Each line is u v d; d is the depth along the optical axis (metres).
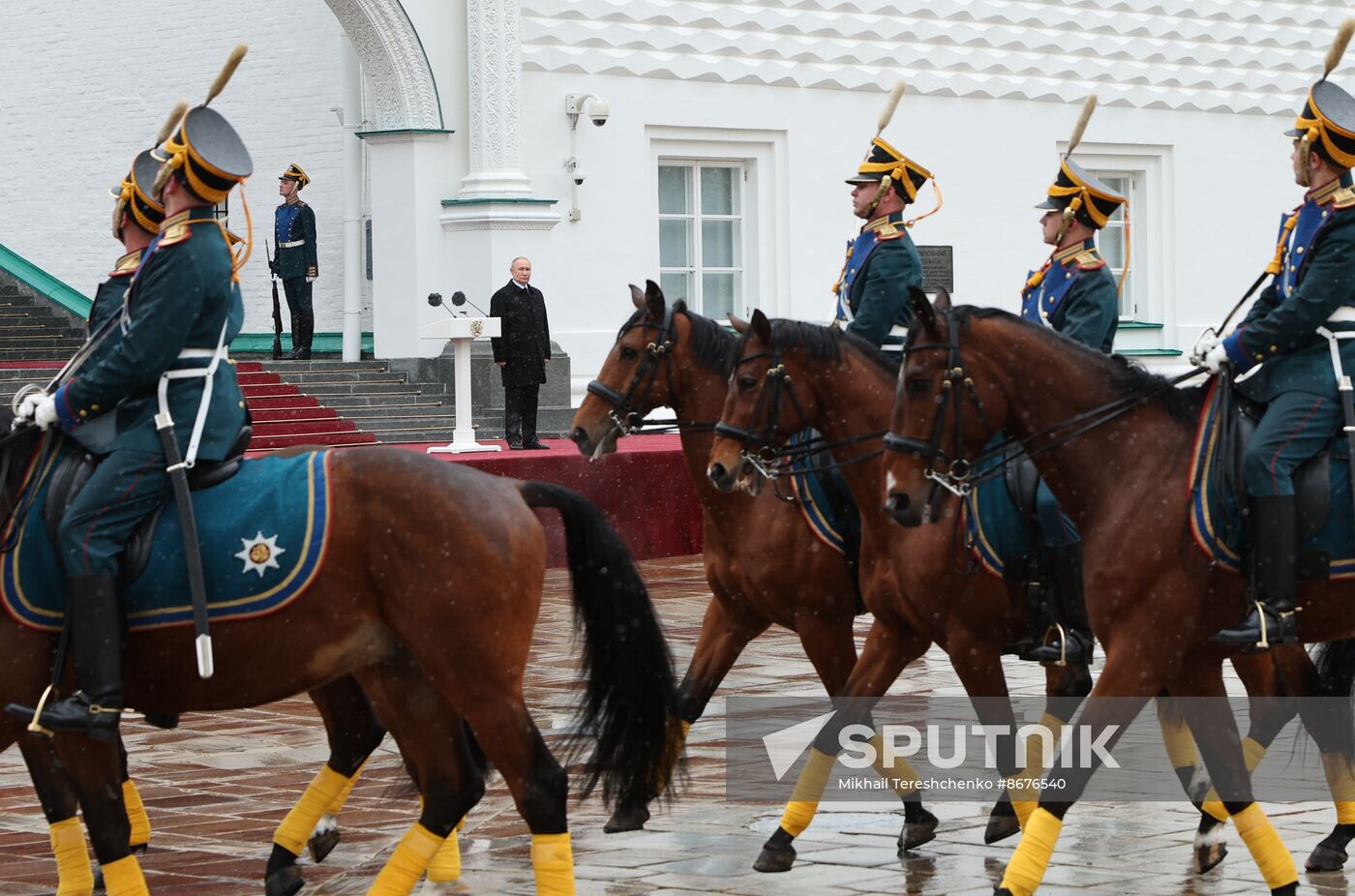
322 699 9.27
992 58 31.23
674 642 17.31
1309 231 8.96
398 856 8.51
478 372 26.94
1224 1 33.69
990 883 9.09
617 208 28.05
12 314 32.31
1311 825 10.20
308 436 25.25
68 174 36.38
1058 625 9.72
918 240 30.66
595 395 11.32
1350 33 9.04
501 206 26.69
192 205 8.34
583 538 8.56
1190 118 33.69
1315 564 8.84
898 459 8.87
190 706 8.38
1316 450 8.84
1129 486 8.74
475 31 26.86
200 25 34.34
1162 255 33.62
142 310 8.20
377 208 27.55
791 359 10.09
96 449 8.30
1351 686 9.59
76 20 36.06
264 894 9.19
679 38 28.41
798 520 10.43
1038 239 31.95
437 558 8.01
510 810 10.95
